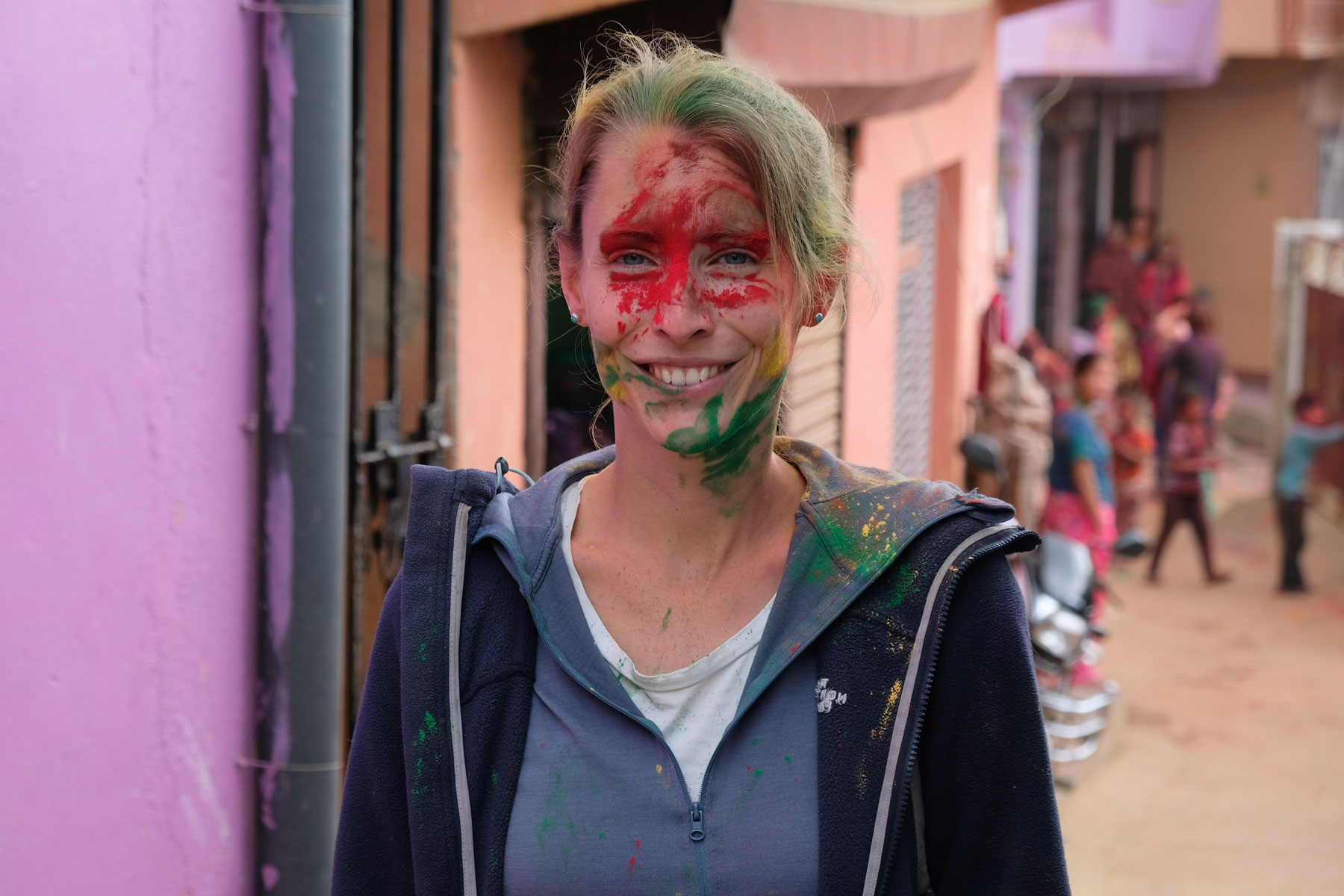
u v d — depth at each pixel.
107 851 2.55
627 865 1.33
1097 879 4.76
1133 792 5.54
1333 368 10.55
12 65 2.23
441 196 3.41
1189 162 16.42
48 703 2.39
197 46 2.63
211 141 2.70
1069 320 15.65
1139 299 14.72
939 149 8.10
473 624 1.43
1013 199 14.34
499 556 1.45
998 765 1.38
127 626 2.57
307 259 2.82
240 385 2.83
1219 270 16.53
